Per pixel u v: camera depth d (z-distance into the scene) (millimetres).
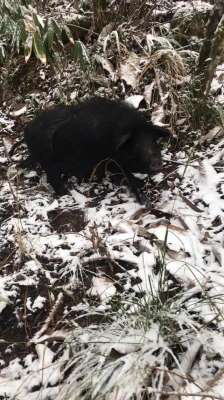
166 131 2055
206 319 1505
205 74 2258
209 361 1432
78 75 2631
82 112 2072
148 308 1470
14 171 2238
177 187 2041
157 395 1292
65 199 2070
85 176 2178
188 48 2676
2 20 2600
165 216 1907
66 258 1764
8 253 1834
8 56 2818
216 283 1605
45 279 1722
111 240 1809
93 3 2854
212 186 2008
